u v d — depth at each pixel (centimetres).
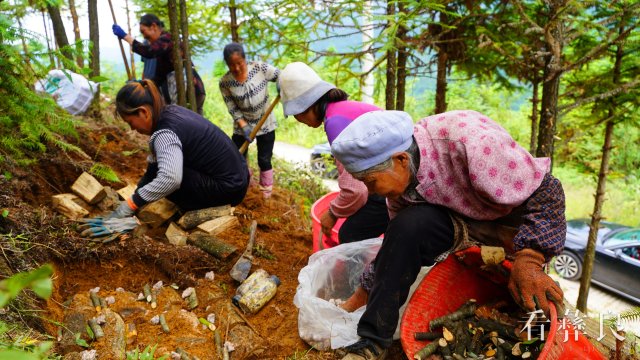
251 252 298
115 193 334
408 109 1309
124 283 262
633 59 457
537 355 187
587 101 416
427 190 197
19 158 311
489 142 182
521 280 181
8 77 284
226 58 407
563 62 452
